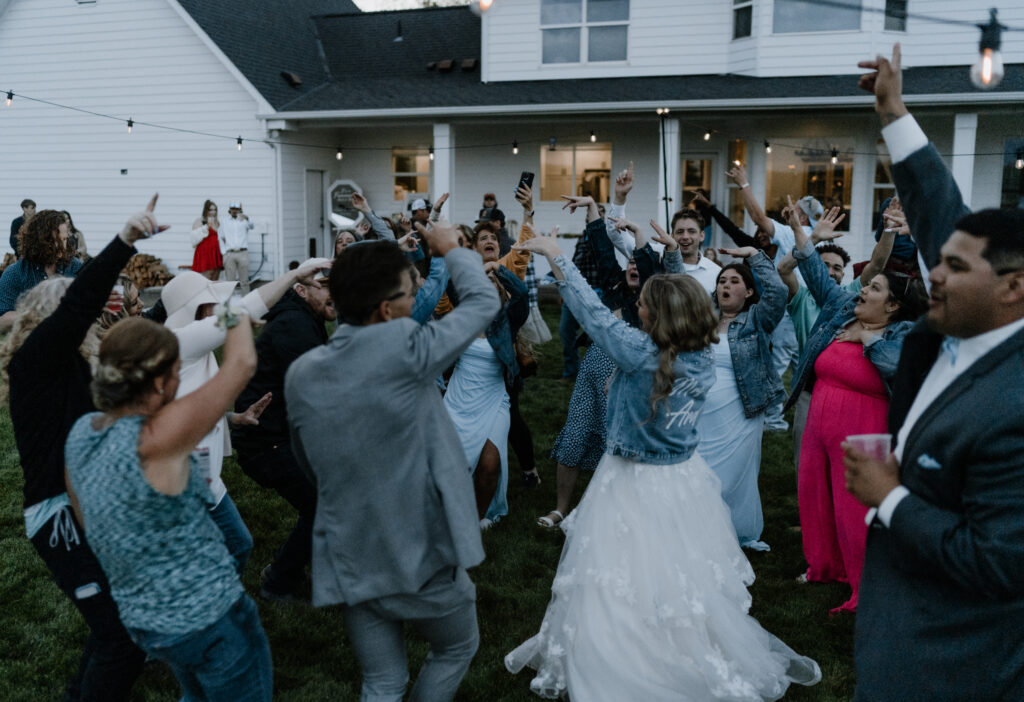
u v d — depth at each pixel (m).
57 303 2.68
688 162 14.88
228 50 15.31
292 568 3.92
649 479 2.98
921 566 1.87
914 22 13.09
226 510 3.25
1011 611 1.78
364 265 2.32
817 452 4.06
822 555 4.16
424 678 2.58
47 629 3.71
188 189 15.88
